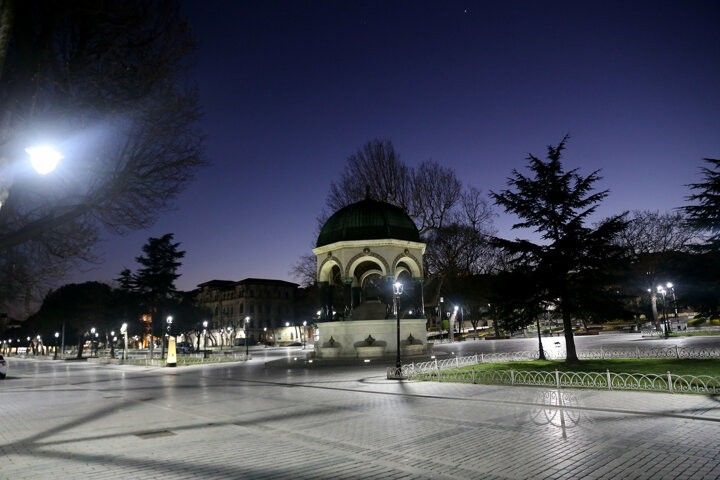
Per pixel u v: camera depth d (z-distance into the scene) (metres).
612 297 22.98
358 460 7.97
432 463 7.66
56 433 10.88
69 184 13.19
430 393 15.62
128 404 15.70
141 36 13.00
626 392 13.86
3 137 9.39
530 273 24.08
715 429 9.12
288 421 11.68
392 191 44.91
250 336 112.81
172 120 14.05
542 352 25.91
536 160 24.33
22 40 10.34
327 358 30.70
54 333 79.31
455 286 61.41
